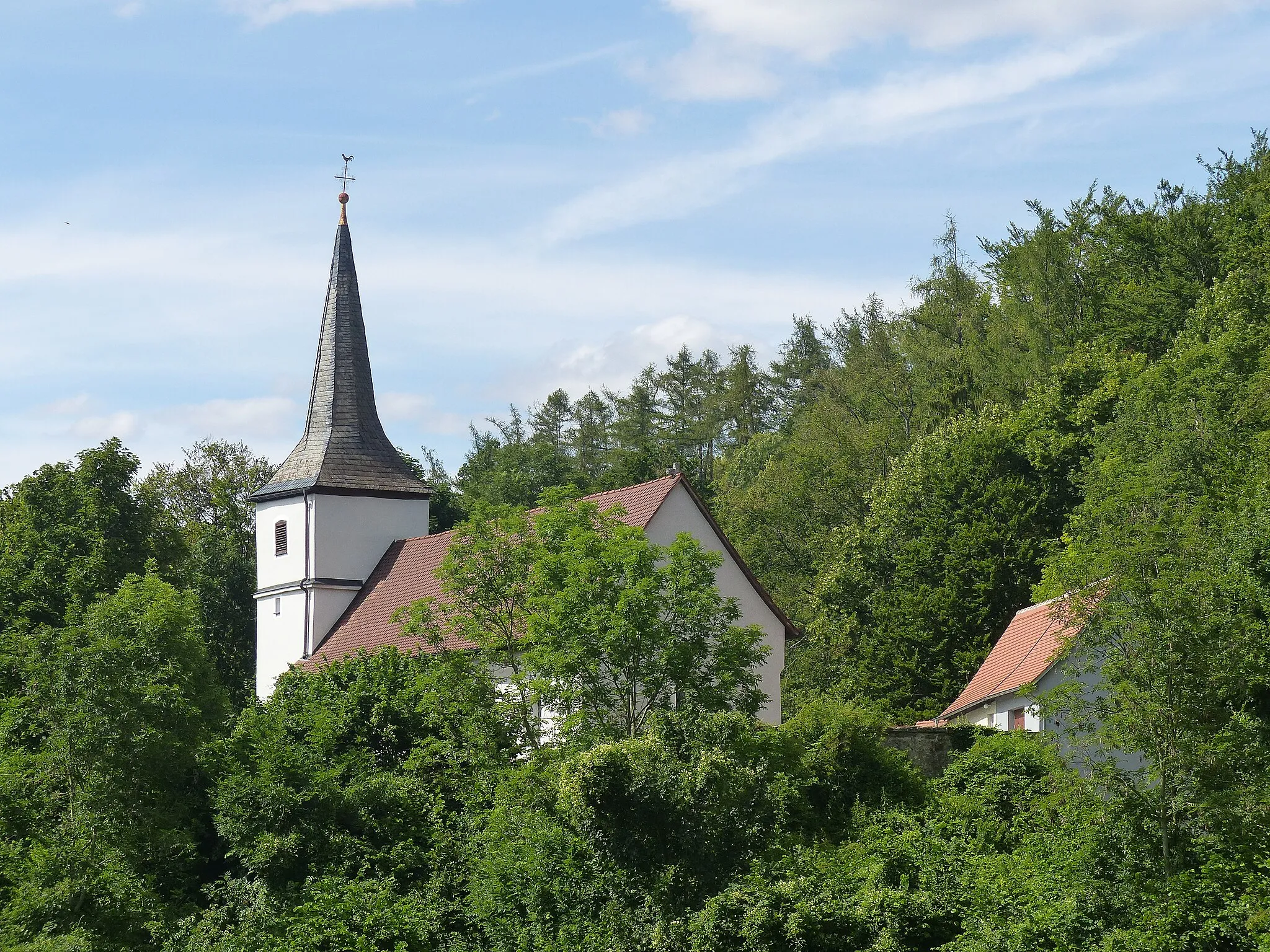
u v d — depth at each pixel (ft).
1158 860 129.80
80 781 163.84
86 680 163.02
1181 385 235.81
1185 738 129.80
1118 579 134.31
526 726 174.81
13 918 149.48
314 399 274.36
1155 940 120.16
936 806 161.79
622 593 158.30
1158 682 131.44
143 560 267.59
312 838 167.02
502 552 182.60
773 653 220.02
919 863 137.39
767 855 132.46
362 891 154.92
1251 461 196.03
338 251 277.03
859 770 166.09
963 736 185.47
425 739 182.39
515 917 146.20
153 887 163.02
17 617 247.50
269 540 269.23
